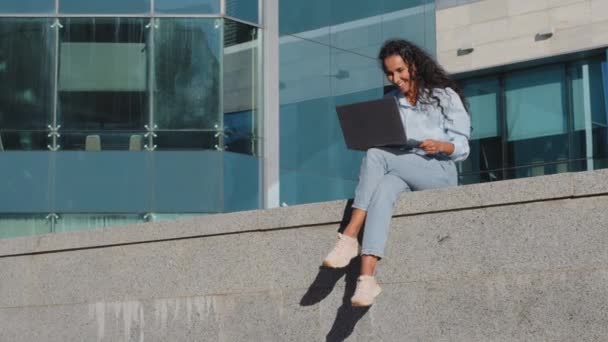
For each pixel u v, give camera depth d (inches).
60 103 751.7
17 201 738.2
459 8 954.1
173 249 329.1
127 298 338.6
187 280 323.6
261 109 781.9
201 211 744.3
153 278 332.5
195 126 756.0
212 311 315.6
